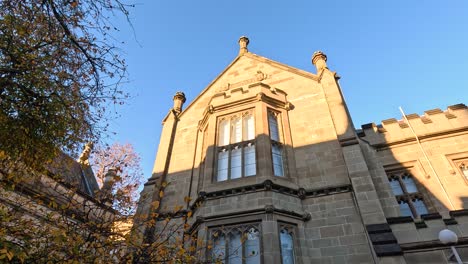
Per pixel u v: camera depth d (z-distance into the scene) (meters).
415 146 13.05
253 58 17.61
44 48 7.28
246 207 9.92
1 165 7.69
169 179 13.59
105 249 7.09
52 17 7.04
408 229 8.51
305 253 9.20
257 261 8.86
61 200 9.62
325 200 10.31
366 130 14.19
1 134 7.22
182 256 7.97
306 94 14.30
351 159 10.96
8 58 6.80
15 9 6.81
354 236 9.16
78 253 6.17
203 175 12.74
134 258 7.35
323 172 11.18
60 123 7.59
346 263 8.73
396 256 7.89
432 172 12.04
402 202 11.75
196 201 10.99
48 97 7.08
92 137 8.64
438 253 7.89
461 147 12.38
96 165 19.39
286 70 15.99
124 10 6.92
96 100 7.91
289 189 10.48
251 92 13.88
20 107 6.93
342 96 14.48
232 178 11.42
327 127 12.55
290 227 9.66
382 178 10.91
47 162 8.33
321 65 15.36
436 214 8.49
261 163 11.10
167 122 16.38
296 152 12.24
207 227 9.94
